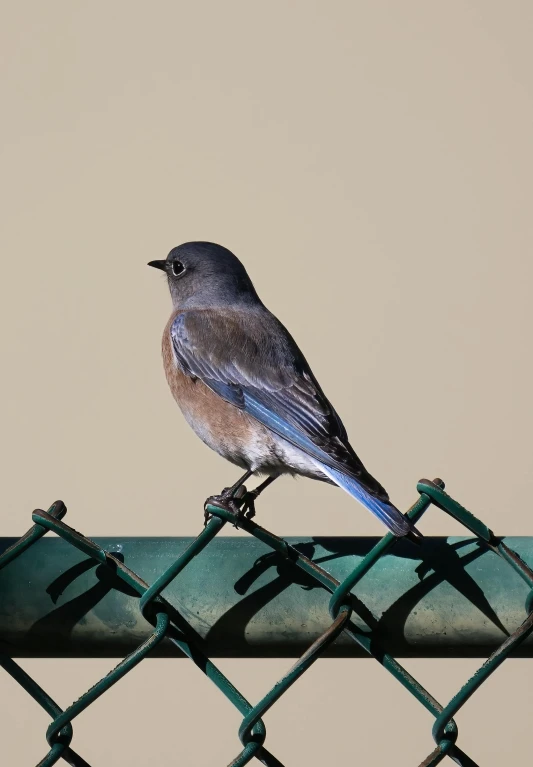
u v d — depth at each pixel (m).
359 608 4.67
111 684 4.59
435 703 4.64
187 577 4.67
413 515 4.76
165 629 4.61
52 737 4.62
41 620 4.64
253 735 4.67
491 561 4.70
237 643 4.70
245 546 4.71
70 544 4.69
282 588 4.67
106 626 4.66
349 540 4.82
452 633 4.68
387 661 4.70
